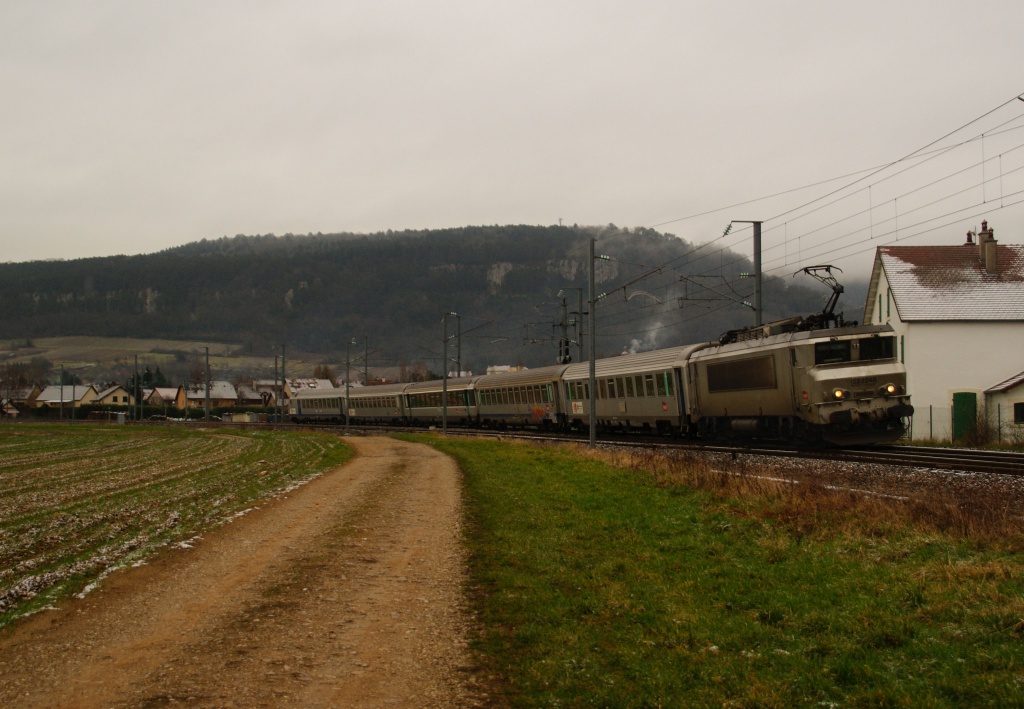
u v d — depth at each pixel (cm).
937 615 887
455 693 754
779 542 1294
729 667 792
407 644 896
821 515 1455
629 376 4281
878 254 4750
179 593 1129
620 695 740
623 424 4488
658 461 2489
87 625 970
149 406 13788
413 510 1942
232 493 2403
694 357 3756
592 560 1297
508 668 818
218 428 8806
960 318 4316
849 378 2841
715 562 1232
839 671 760
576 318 5456
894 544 1217
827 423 2831
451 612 1027
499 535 1538
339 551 1428
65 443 6069
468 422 6781
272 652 866
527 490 2189
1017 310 4356
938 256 4700
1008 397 4047
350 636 924
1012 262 4625
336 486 2523
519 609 1030
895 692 701
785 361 3006
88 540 1602
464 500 2108
